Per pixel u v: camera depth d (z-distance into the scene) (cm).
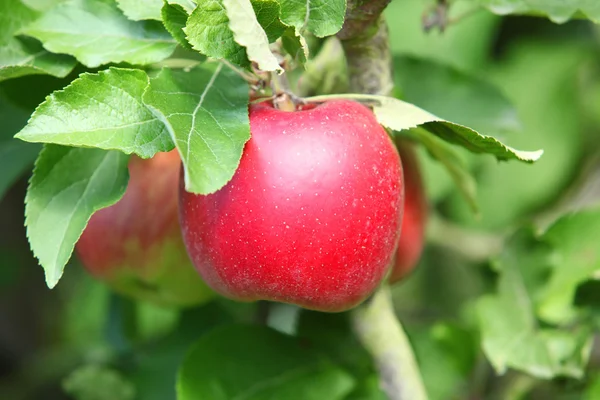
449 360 70
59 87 59
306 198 52
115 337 76
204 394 62
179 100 53
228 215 53
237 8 51
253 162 53
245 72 56
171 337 73
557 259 66
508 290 67
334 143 53
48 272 54
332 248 53
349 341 64
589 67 91
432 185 80
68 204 55
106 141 51
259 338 63
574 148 88
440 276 91
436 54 82
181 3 52
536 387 69
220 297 74
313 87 62
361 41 58
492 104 69
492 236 83
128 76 52
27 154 64
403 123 55
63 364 96
